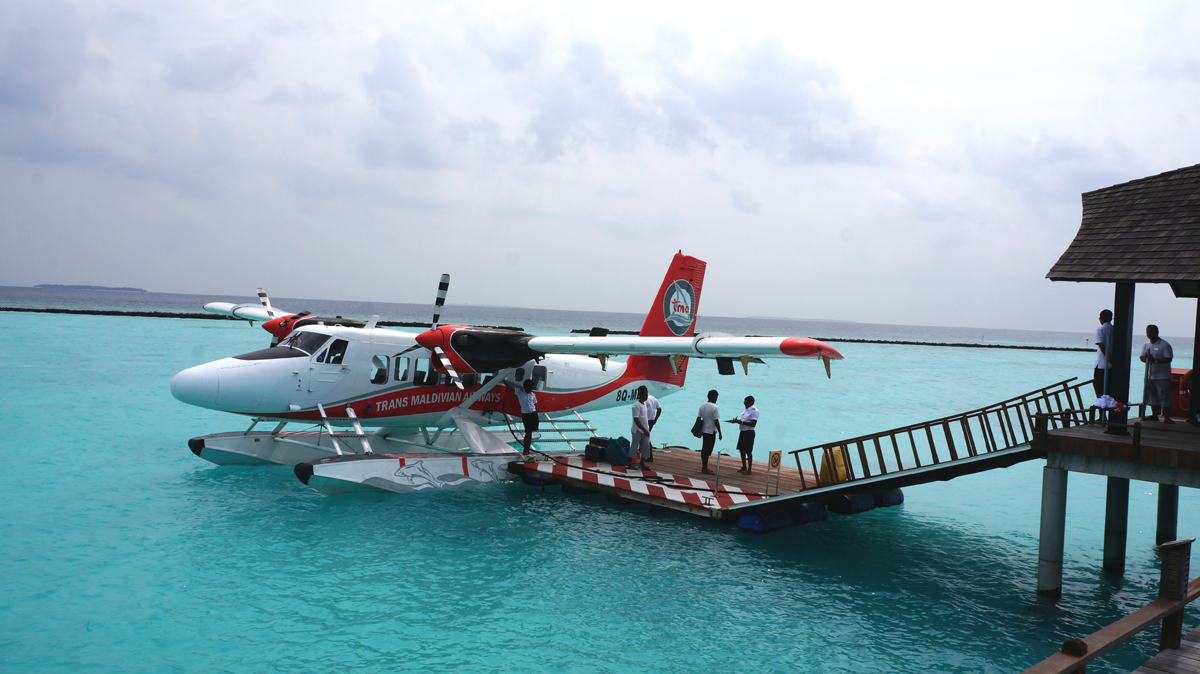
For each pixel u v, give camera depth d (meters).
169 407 19.95
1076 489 14.82
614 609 7.50
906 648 6.89
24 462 13.00
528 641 6.65
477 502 11.43
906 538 10.73
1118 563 9.41
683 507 10.52
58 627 6.55
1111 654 7.00
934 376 44.44
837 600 8.07
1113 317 8.52
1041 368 55.53
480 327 13.05
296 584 7.75
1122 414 8.08
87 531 9.26
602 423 21.45
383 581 7.95
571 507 11.42
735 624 7.27
